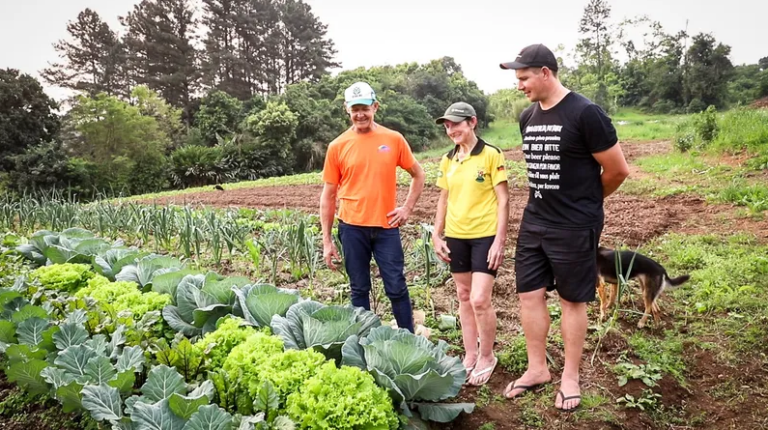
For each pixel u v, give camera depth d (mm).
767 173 9234
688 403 2971
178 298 3479
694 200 7973
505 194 3018
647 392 3008
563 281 2801
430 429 2764
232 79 48438
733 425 2762
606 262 3656
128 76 44750
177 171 26766
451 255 3252
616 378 3156
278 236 5828
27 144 26484
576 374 2941
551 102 2713
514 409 2969
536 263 2930
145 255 4832
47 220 7789
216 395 2531
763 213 6668
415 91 39344
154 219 6500
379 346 2648
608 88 44250
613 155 2617
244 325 3125
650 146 17594
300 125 30016
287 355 2629
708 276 4543
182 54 42562
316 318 3100
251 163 28031
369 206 3420
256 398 2428
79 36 45312
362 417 2350
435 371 2518
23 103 27094
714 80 41031
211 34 48781
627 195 9078
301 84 37250
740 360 3283
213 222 5738
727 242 5625
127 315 3275
